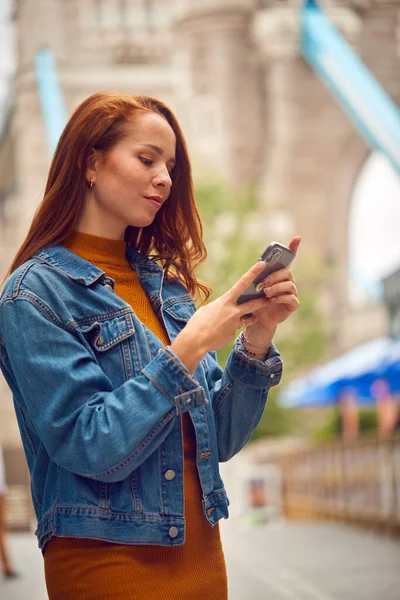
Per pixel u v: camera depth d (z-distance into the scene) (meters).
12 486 28.25
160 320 2.52
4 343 2.37
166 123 2.48
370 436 12.53
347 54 52.69
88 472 2.18
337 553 10.00
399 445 11.15
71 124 2.46
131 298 2.49
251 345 2.52
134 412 2.17
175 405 2.20
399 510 11.45
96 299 2.37
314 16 55.84
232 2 57.69
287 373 35.72
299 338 36.84
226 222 34.94
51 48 63.03
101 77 60.62
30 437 2.45
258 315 2.48
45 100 58.62
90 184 2.46
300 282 39.25
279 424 31.95
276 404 32.00
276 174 57.25
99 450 2.16
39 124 61.97
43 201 2.47
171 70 59.88
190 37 58.59
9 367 2.45
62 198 2.45
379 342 20.86
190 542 2.33
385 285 20.73
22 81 62.28
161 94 59.97
